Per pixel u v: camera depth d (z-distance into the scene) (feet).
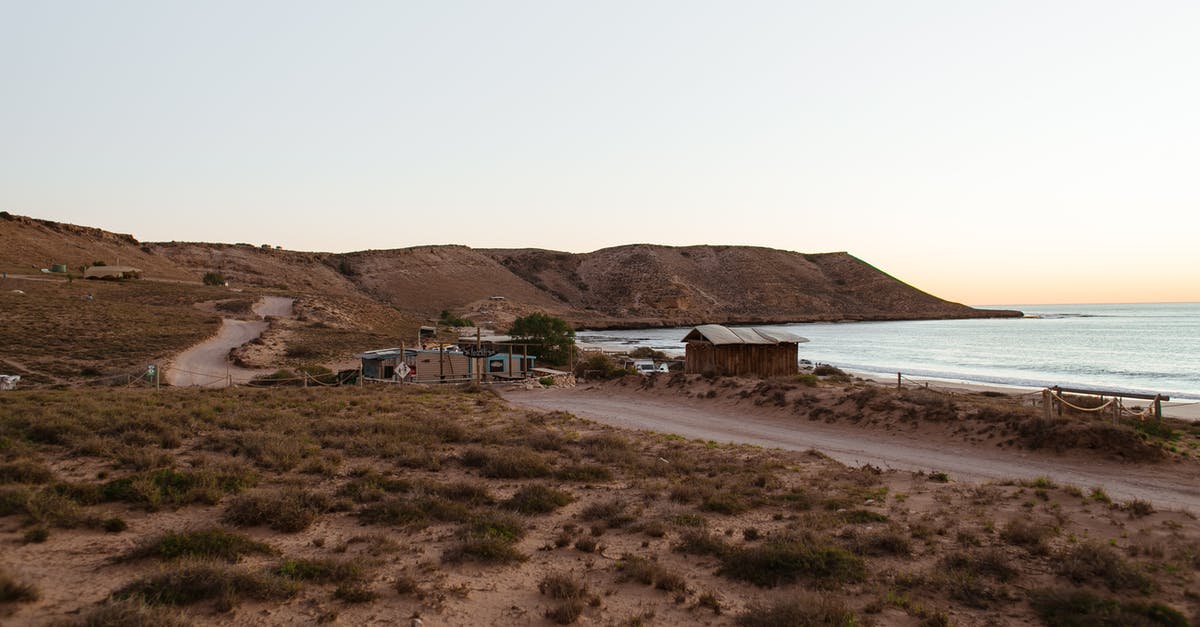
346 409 73.05
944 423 68.69
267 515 30.19
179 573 21.58
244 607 20.83
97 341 161.79
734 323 649.61
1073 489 41.45
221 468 38.40
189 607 20.47
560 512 35.47
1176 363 232.73
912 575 25.85
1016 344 341.62
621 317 650.84
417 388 111.34
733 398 94.02
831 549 27.55
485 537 28.04
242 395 82.74
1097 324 551.18
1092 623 20.98
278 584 22.13
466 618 21.34
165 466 39.81
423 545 28.55
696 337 120.16
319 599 21.94
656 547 29.68
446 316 427.33
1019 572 26.43
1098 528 33.68
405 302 574.15
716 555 28.53
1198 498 43.68
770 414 83.92
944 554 28.76
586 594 23.49
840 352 314.14
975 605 23.31
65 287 259.19
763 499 38.55
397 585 22.97
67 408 57.06
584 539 29.27
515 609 22.26
